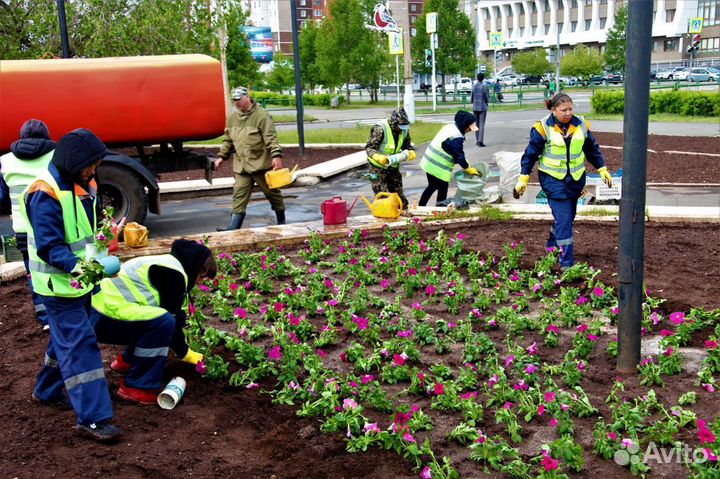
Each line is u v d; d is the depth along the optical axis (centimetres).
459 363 582
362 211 1316
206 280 778
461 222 1061
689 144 2109
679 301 699
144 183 1101
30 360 621
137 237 968
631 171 527
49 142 629
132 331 515
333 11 5247
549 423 479
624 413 466
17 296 812
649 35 515
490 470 429
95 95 1080
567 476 414
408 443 444
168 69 1116
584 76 6062
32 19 2073
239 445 468
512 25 10869
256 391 543
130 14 2173
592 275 757
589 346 581
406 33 3172
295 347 579
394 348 593
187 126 1135
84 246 474
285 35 13662
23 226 650
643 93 521
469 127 1119
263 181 1110
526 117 3434
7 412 514
